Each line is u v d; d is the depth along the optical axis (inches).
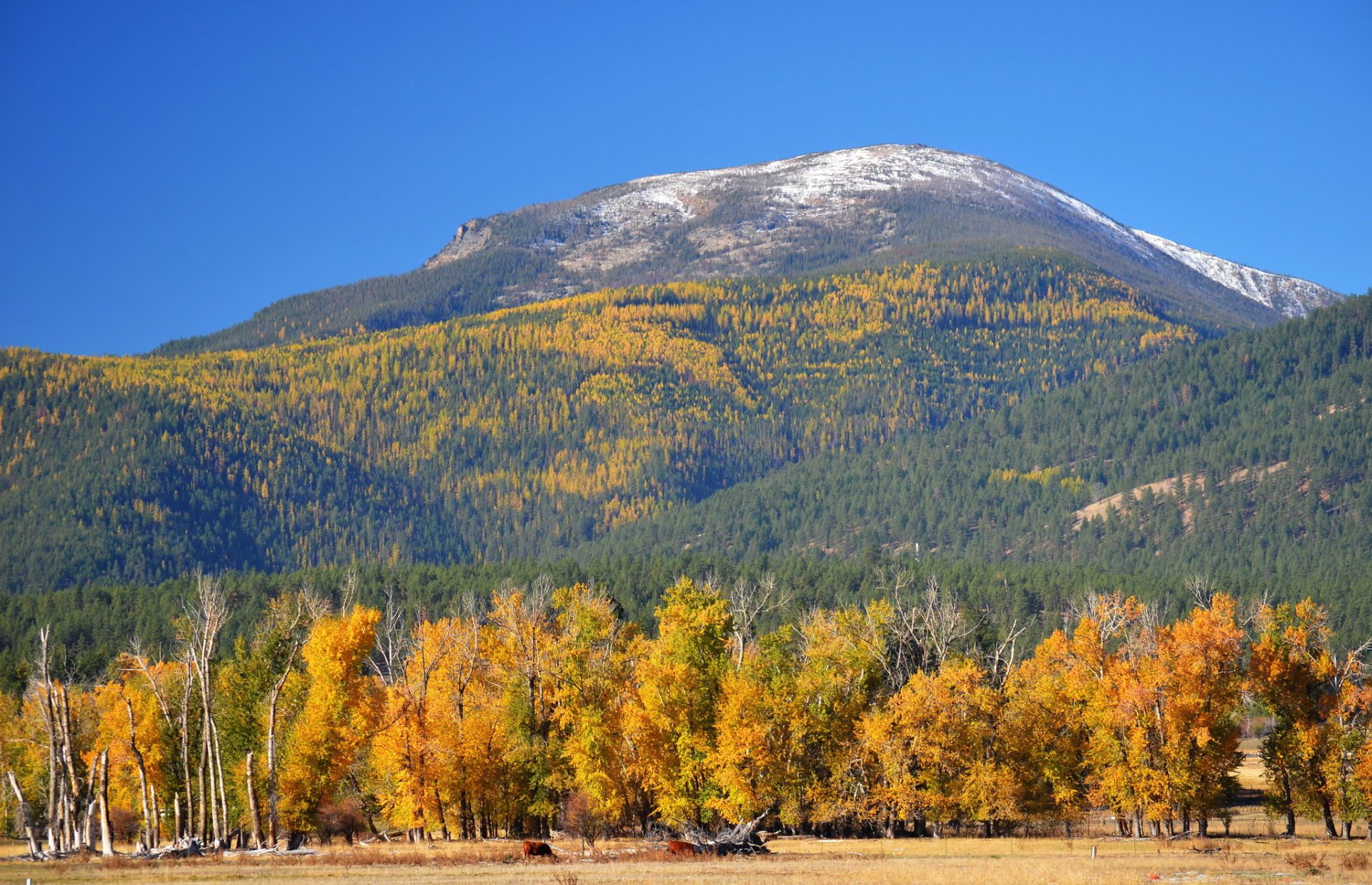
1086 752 3816.4
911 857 3036.4
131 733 3442.4
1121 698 3619.6
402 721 3604.8
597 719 3467.0
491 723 3737.7
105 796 3282.5
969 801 3595.0
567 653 3614.7
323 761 3398.1
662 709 3516.2
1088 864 2743.6
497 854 3080.7
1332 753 3619.6
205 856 3058.6
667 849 3164.4
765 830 3730.3
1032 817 3757.4
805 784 3614.7
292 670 3698.3
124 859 2962.6
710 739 3508.9
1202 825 3720.5
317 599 3801.7
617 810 3538.4
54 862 2967.5
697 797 3531.0
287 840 3587.6
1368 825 3705.7
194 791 3740.2
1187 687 3614.7
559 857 3056.1
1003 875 2512.3
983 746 3693.4
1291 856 2837.1
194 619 3570.4
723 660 3688.5
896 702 3663.9
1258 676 3718.0
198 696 3715.6
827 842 3508.9
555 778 3553.2
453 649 3786.9
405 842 3614.7
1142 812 3703.3
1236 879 2475.4
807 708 3636.8
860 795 3627.0
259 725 3513.8
